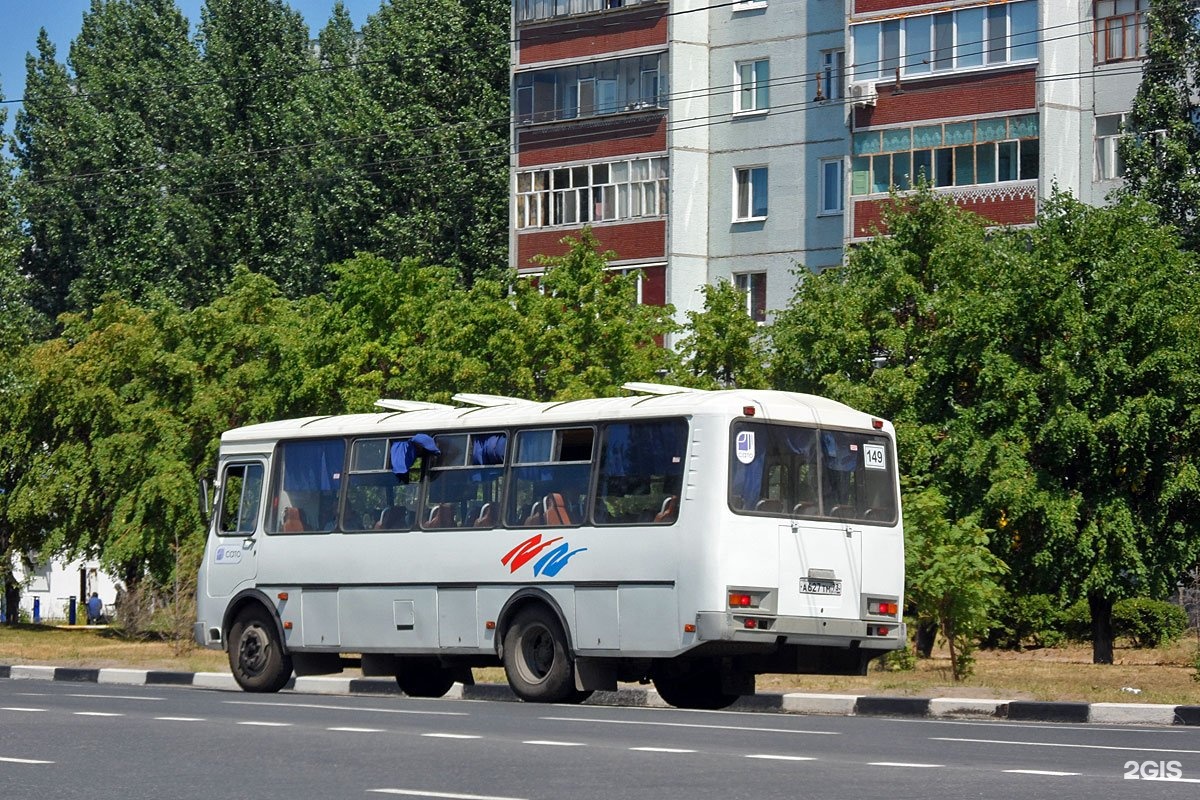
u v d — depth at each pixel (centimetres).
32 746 1458
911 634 2919
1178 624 4403
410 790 1155
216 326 4766
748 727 1708
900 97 5231
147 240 7281
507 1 6812
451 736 1541
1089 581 3525
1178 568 3628
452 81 6744
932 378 3800
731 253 5703
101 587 8212
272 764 1316
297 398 4494
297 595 2436
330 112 7288
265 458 2520
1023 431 3566
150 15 8419
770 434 2083
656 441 2100
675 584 2041
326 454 2453
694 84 5734
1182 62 4369
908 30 5225
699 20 5762
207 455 4672
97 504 4959
